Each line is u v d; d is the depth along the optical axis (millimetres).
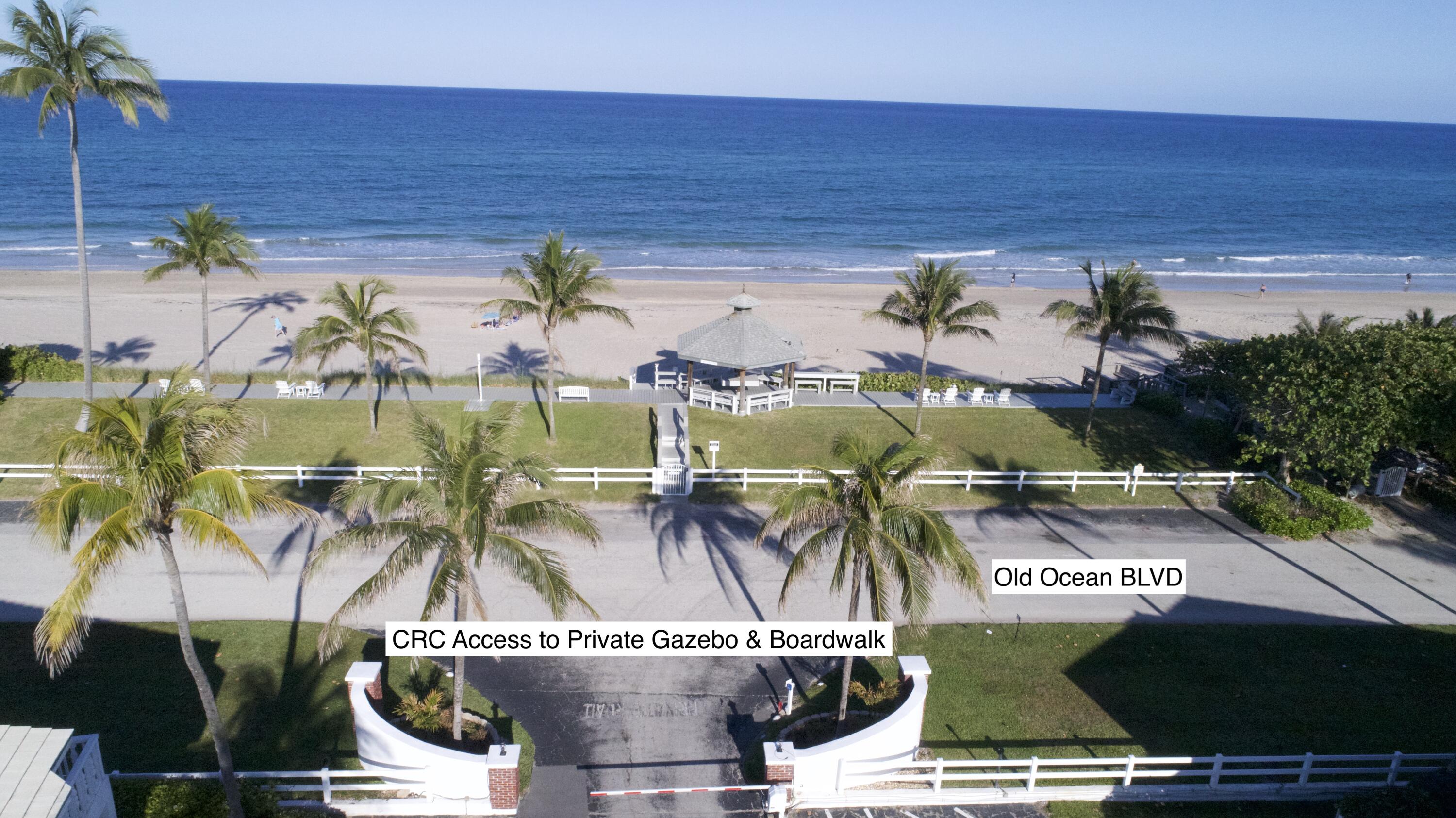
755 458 33000
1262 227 104938
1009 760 18156
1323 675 21750
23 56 24797
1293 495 30172
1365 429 26891
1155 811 17547
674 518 28812
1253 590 25562
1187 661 22188
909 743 17844
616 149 171750
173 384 14078
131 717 18438
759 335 36188
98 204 89000
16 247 69000
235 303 53562
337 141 160250
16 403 33375
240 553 25125
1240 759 17656
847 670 18594
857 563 17750
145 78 26016
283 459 31359
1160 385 41156
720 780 17812
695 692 20500
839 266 77188
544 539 26969
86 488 12820
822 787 17578
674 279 70000
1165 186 142750
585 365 44406
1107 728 19688
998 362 47938
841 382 39969
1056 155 198250
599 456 32594
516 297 58281
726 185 124000
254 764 17438
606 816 16766
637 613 23312
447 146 160500
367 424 33781
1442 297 69375
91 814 13617
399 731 16938
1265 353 30891
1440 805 16453
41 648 20281
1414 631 23688
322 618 22344
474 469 15773
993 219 104000
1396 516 30391
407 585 23969
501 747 16688
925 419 36500
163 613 22188
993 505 30516
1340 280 76688
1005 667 21719
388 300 55656
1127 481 31250
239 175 111812
